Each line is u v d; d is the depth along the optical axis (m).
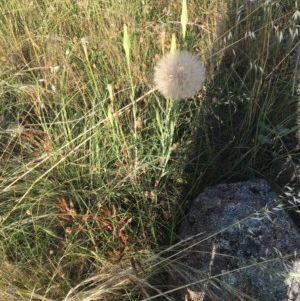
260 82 0.81
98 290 0.66
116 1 0.94
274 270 0.65
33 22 0.98
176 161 0.79
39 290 0.68
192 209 0.74
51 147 0.78
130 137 0.80
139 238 0.75
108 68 0.87
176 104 0.78
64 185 0.78
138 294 0.69
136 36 0.91
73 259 0.72
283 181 0.82
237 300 0.65
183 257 0.70
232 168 0.81
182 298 0.68
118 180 0.79
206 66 0.88
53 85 0.84
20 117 0.88
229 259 0.67
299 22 0.96
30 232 0.74
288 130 0.81
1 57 0.94
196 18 0.92
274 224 0.68
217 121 0.87
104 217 0.74
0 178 0.75
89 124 0.82
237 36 0.90
